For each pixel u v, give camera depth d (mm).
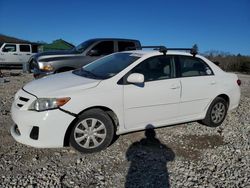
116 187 3533
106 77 4598
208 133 5586
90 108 4320
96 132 4395
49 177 3662
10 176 3629
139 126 4836
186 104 5344
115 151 4531
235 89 6180
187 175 3902
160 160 4320
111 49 9875
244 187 3643
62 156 4262
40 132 3992
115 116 4590
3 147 4441
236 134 5641
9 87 10070
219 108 5957
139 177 3797
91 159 4223
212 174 3959
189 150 4758
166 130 5602
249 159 4484
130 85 4621
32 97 4133
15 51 19484
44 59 8938
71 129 4242
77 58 9203
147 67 4918
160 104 4965
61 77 4895
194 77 5469
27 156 4199
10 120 5738
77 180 3639
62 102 4055
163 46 5266
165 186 3604
